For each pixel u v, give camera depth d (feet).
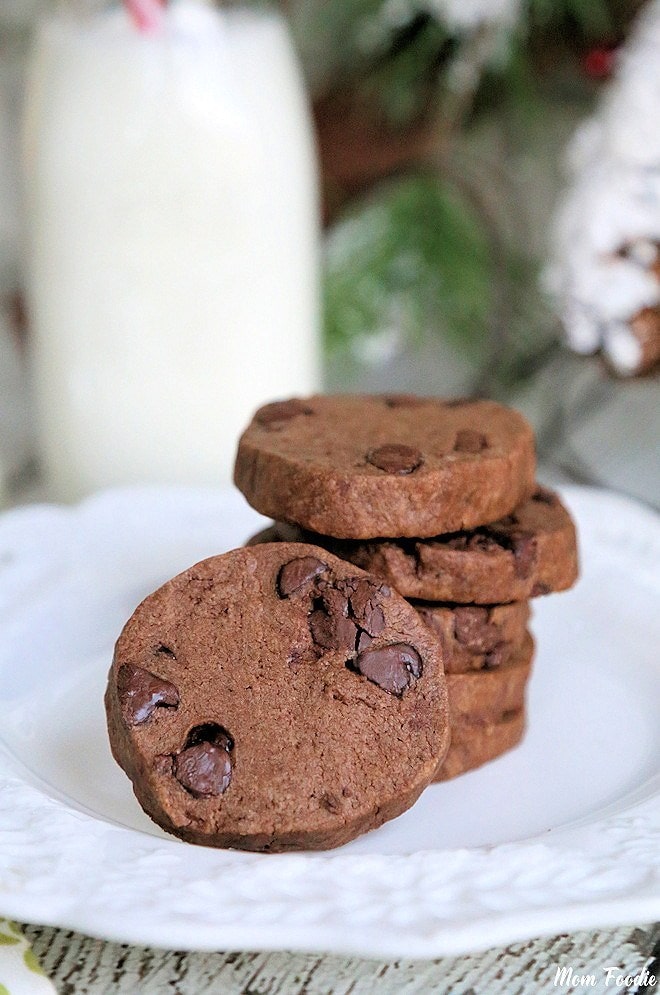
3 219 1.78
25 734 1.05
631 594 1.21
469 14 1.44
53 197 1.31
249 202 1.32
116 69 1.28
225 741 0.93
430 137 1.65
